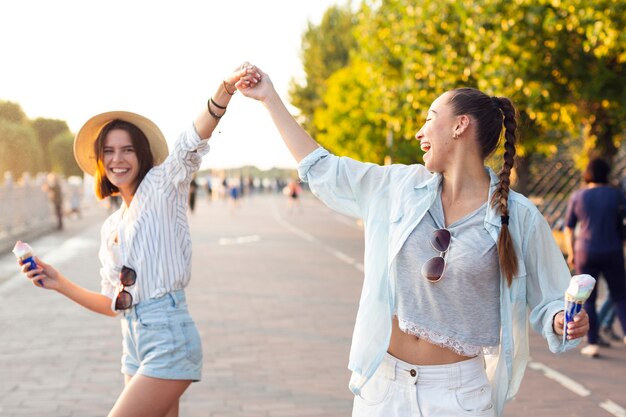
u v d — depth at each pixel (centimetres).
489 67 1153
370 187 263
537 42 1127
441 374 244
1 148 7044
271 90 273
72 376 607
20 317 866
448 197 251
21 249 319
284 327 798
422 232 247
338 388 569
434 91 1384
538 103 1202
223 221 2841
